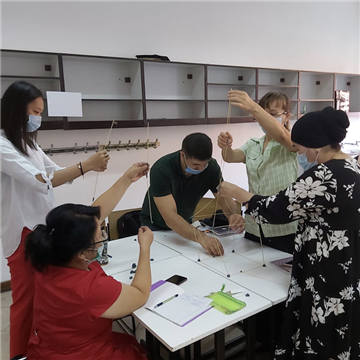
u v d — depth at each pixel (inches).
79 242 45.5
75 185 127.3
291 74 173.8
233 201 86.4
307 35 183.3
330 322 50.3
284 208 50.6
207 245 73.0
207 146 68.8
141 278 53.5
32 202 66.5
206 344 82.5
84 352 47.8
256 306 51.9
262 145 75.2
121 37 129.5
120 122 120.7
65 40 118.5
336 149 51.1
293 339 54.9
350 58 205.3
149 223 92.4
